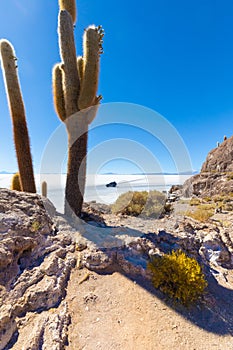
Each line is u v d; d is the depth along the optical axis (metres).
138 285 3.19
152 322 2.60
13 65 5.50
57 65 5.72
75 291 2.93
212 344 2.43
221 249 5.36
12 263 2.94
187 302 3.02
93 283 3.12
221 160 30.31
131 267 3.48
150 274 3.37
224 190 19.08
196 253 4.82
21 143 5.57
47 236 3.87
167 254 3.83
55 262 3.25
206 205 12.98
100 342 2.24
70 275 3.21
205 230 6.34
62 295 2.79
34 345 1.98
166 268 3.26
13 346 1.95
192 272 3.20
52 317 2.37
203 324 2.74
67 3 5.30
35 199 4.57
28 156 5.68
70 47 4.87
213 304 3.20
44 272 2.99
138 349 2.22
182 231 5.52
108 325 2.47
